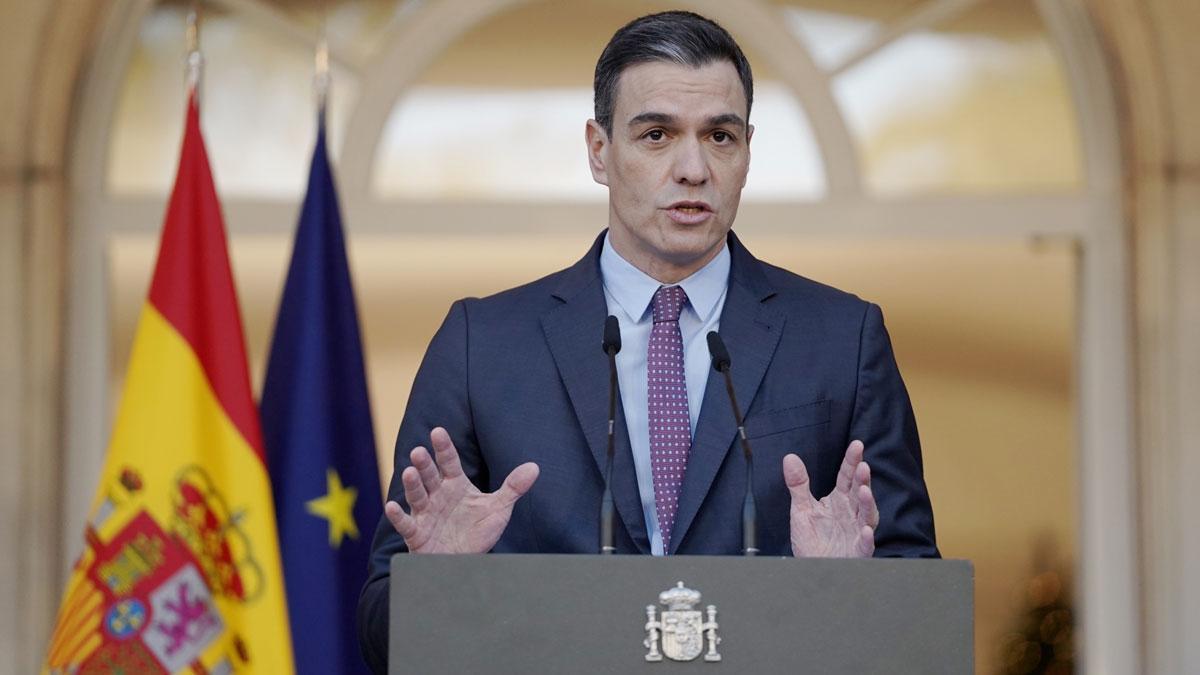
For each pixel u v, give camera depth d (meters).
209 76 16.61
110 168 16.45
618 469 8.36
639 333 8.68
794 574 6.81
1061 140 16.47
